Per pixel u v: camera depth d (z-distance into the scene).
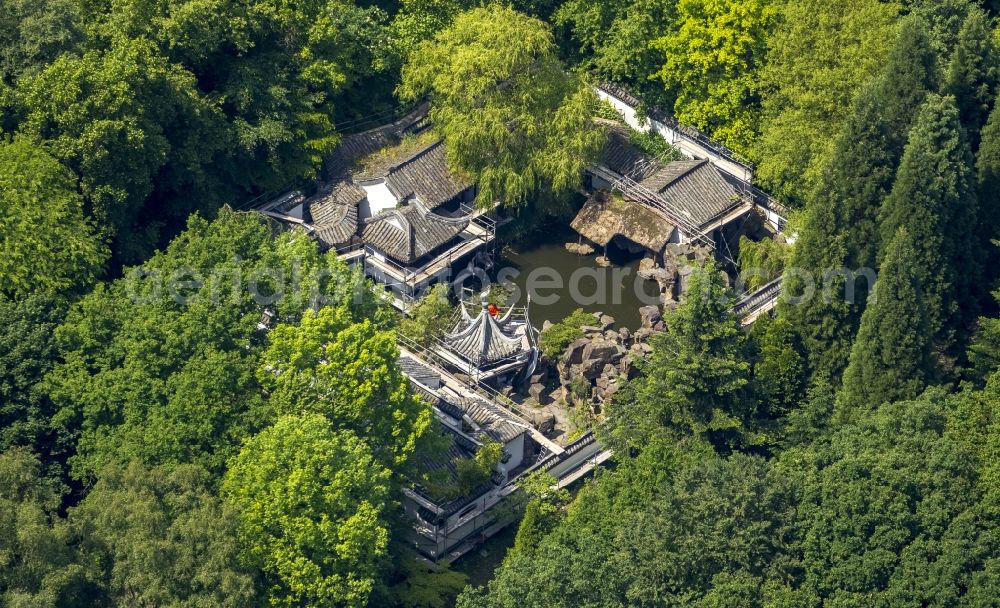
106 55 136.75
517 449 129.50
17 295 123.06
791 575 108.94
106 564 104.25
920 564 107.06
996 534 108.69
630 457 121.56
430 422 117.62
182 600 102.56
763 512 110.00
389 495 114.31
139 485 105.88
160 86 137.75
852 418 122.62
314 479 108.06
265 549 107.25
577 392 136.25
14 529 100.31
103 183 133.00
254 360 116.56
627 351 140.12
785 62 148.75
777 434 122.75
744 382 120.56
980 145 137.12
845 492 109.81
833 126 146.50
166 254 125.31
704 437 121.31
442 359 137.25
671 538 108.56
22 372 116.00
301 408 113.75
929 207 128.00
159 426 112.25
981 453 113.19
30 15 135.12
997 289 133.00
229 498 108.31
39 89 131.00
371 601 111.62
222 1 145.00
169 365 115.44
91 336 117.88
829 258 129.75
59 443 115.56
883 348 122.88
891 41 144.75
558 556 104.88
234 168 145.50
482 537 124.50
